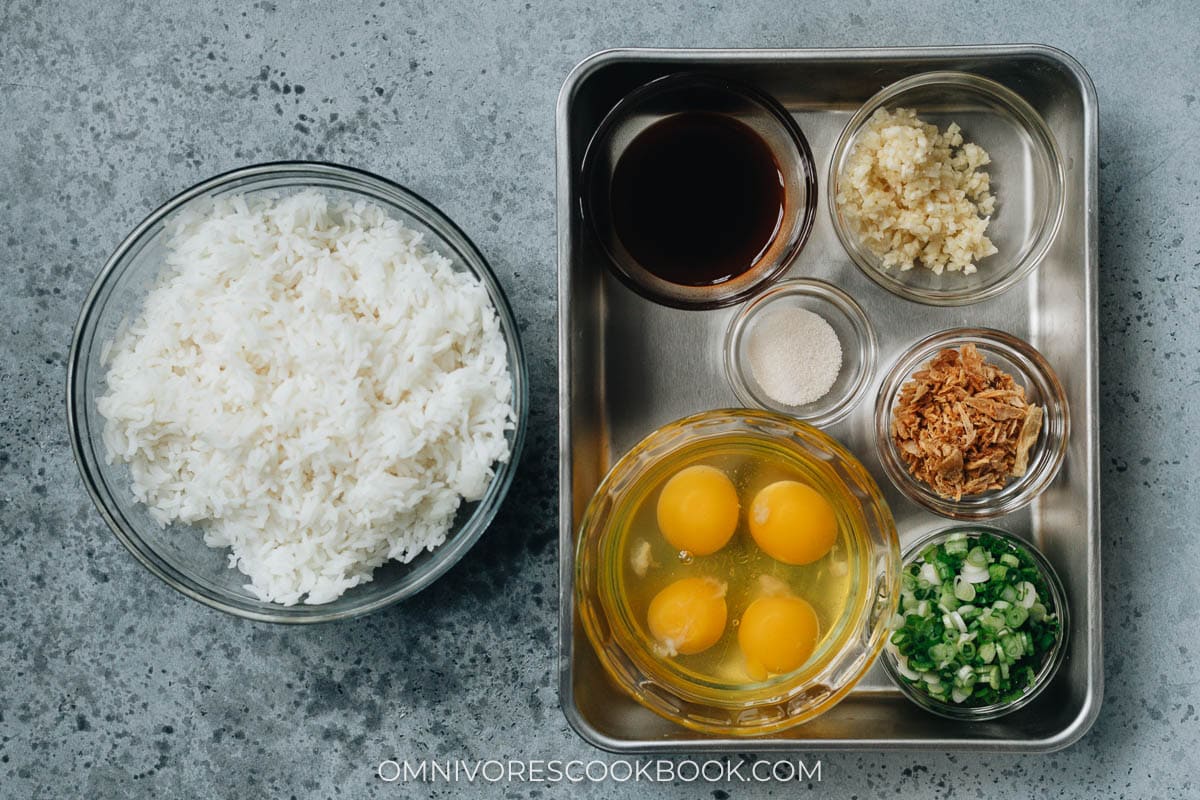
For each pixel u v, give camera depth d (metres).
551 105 0.64
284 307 0.57
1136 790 0.64
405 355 0.57
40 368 0.64
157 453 0.58
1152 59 0.64
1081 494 0.61
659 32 0.64
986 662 0.61
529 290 0.64
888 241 0.61
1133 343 0.64
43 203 0.64
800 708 0.58
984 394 0.60
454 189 0.64
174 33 0.64
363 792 0.64
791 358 0.62
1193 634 0.64
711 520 0.57
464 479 0.58
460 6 0.64
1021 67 0.60
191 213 0.59
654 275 0.61
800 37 0.64
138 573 0.64
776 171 0.61
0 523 0.64
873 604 0.58
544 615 0.64
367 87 0.64
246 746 0.64
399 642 0.64
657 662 0.58
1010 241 0.62
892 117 0.61
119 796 0.64
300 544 0.58
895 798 0.64
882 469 0.63
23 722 0.64
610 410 0.62
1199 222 0.64
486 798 0.64
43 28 0.64
